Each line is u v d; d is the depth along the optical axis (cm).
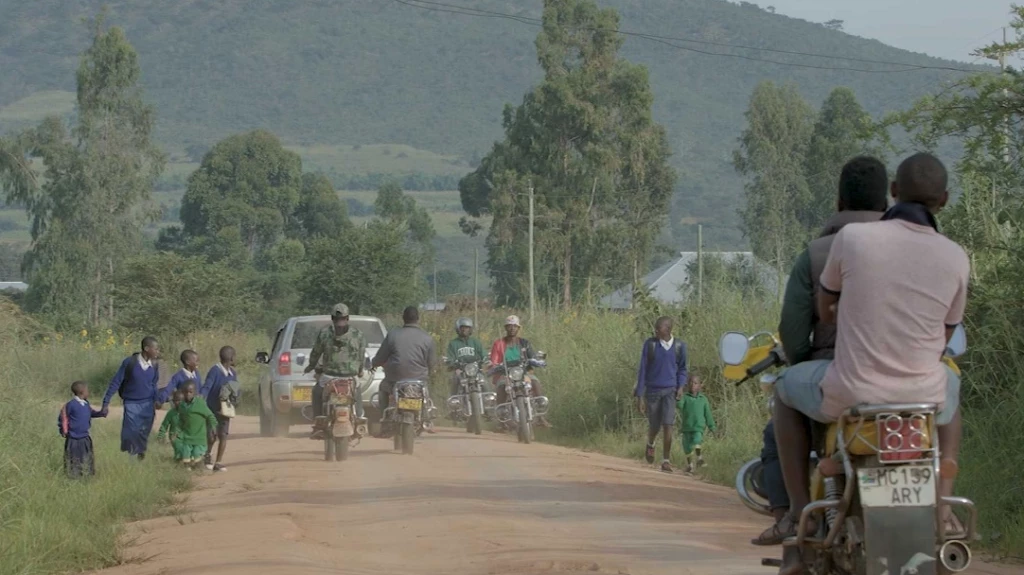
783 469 632
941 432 598
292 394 2219
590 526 1102
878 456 557
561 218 7281
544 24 7538
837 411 575
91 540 1073
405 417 1805
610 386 2320
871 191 642
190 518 1199
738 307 2166
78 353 3866
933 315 566
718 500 1361
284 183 10606
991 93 1334
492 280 9069
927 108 1384
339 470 1580
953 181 1395
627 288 4659
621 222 7406
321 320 2308
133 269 4588
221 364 1717
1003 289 1298
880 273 568
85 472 1474
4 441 1402
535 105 7438
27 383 1680
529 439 2138
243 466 1711
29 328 1800
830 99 7381
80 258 7381
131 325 4519
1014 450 1158
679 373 1786
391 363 1845
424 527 1078
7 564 969
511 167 7531
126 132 7681
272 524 1105
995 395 1227
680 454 1870
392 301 5950
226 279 4694
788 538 610
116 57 7619
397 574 877
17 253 15062
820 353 631
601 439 2184
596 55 7512
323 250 6038
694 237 19312
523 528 1076
